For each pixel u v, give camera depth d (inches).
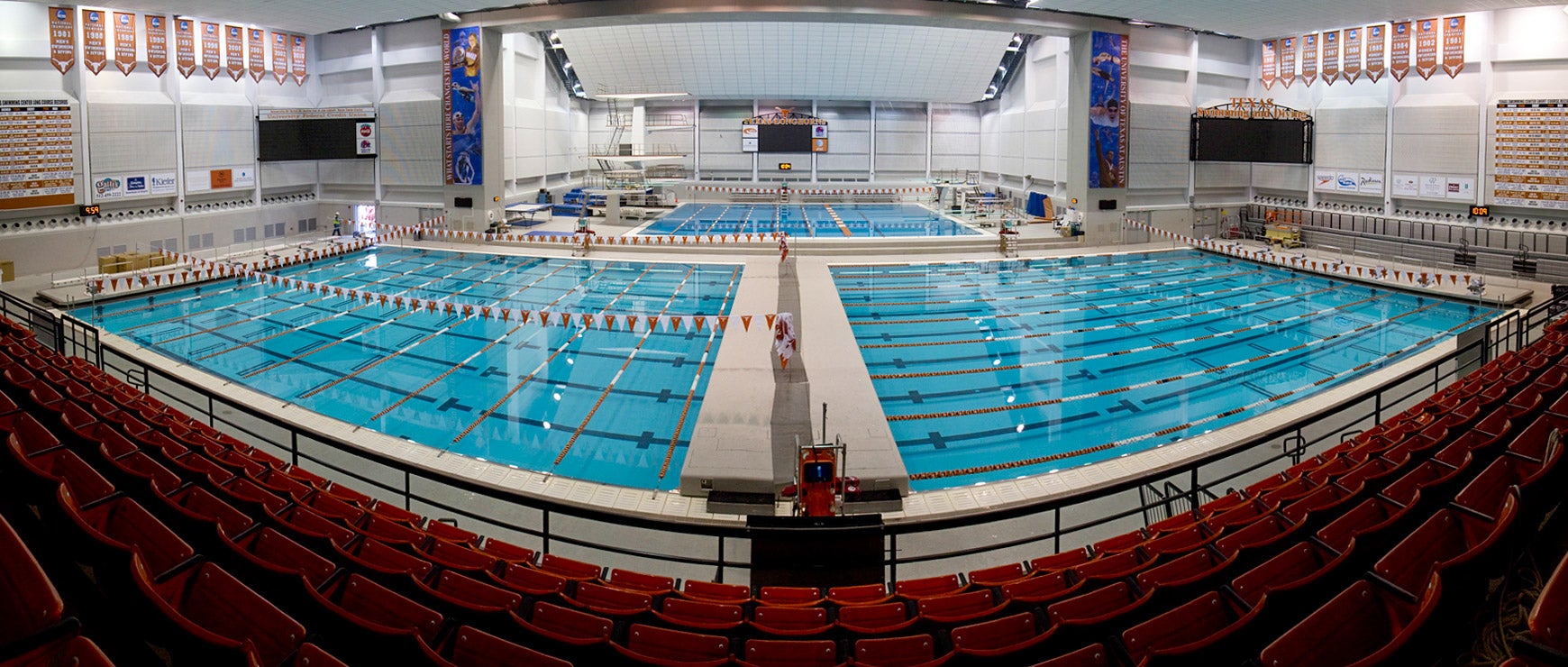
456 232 982.4
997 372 528.1
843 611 172.6
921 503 327.9
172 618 110.0
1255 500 225.5
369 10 897.5
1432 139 912.9
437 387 492.7
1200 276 880.3
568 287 789.9
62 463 186.5
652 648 147.6
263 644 123.6
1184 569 173.9
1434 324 636.7
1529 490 147.6
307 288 778.8
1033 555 282.7
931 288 807.1
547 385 498.3
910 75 1446.9
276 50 1063.6
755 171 1615.4
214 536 153.2
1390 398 446.3
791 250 997.2
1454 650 116.1
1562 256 792.3
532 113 1280.8
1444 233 904.9
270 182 1083.9
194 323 644.1
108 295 725.9
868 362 550.0
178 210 960.3
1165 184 1098.1
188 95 962.1
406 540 199.0
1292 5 827.4
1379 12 850.1
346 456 375.9
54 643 86.5
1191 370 530.6
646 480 362.0
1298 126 1040.8
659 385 499.2
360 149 1119.0
